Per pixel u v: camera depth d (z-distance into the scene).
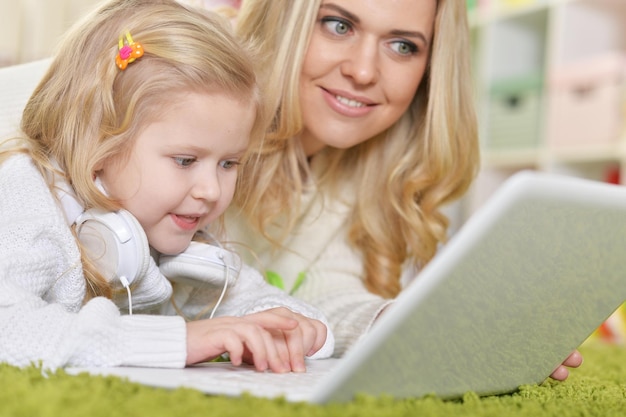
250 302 1.09
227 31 1.00
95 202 0.91
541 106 2.83
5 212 0.88
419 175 1.39
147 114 0.89
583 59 2.75
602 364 1.37
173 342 0.78
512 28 3.10
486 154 3.03
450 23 1.31
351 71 1.21
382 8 1.19
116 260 0.89
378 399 0.63
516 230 0.57
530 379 0.85
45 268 0.86
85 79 0.93
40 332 0.76
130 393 0.62
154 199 0.90
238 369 0.83
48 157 0.95
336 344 1.16
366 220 1.41
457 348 0.67
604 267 0.71
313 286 1.38
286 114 1.24
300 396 0.63
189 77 0.90
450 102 1.36
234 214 1.27
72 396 0.58
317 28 1.23
